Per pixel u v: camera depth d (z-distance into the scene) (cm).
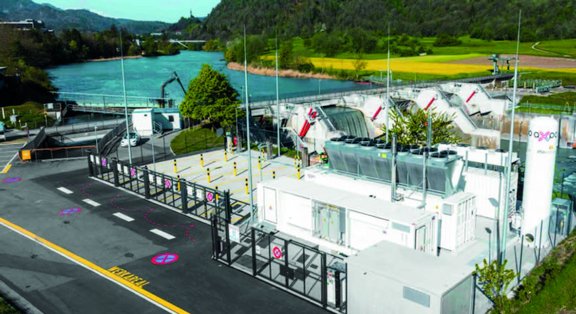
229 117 6284
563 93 8831
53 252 2920
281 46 18838
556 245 2872
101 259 2809
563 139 6450
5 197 4016
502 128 7231
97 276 2605
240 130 6272
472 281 1936
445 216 2717
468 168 3425
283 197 2972
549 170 2772
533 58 13250
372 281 1922
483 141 5919
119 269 2678
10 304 2319
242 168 4753
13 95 10925
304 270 2316
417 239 2398
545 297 2238
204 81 6372
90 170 4578
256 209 3572
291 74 16288
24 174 4731
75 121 8725
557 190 3938
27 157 5247
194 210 3588
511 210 3209
